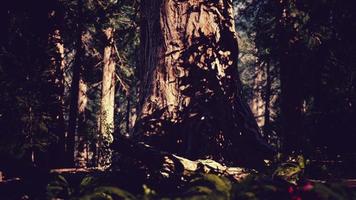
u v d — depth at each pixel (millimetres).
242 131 11820
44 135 11977
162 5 12531
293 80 15727
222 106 11828
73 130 18719
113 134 10344
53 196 7934
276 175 9273
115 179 9281
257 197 6629
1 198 8844
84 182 7988
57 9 14953
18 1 12812
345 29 13898
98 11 19219
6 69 11469
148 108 12117
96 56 27281
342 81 13664
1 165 10953
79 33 18578
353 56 13781
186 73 12047
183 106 11797
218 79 12070
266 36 18641
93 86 28000
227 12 12734
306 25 15141
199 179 8305
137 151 10109
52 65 12531
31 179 10047
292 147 13734
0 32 12141
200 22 12297
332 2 14094
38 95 11680
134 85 31578
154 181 9211
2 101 11195
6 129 11109
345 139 13336
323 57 14453
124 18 24812
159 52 12391
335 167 11562
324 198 6316
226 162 11328
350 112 13406
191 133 11438
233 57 12555
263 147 11711
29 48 11953
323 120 13617
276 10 17906
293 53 15820
